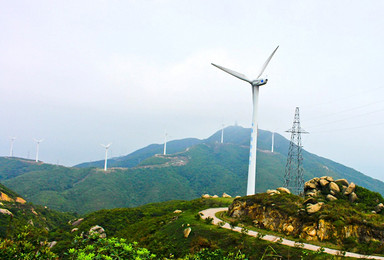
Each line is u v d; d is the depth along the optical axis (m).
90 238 9.78
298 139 96.19
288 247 36.31
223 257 14.34
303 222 43.12
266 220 47.88
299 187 92.06
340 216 42.12
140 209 86.44
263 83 73.81
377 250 35.91
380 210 48.44
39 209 115.06
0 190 112.19
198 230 46.88
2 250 9.18
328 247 37.38
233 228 45.78
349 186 55.22
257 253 36.19
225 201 80.38
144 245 48.66
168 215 68.19
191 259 15.50
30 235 10.09
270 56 76.50
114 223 74.94
